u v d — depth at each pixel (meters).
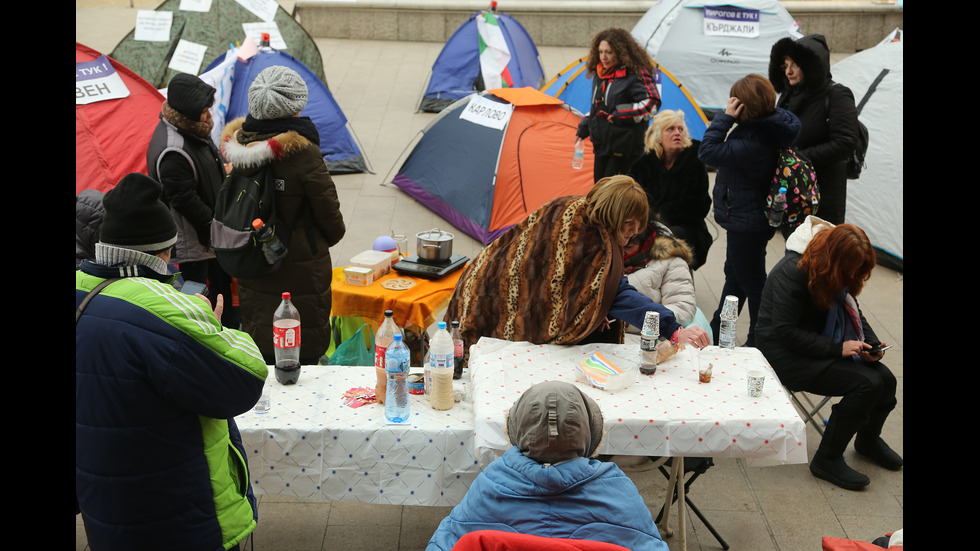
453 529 2.49
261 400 3.46
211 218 5.12
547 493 2.42
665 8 10.73
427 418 3.47
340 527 4.02
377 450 3.38
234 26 10.98
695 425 3.37
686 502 3.91
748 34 10.38
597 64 7.07
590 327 3.83
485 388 3.54
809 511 4.23
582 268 3.84
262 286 4.78
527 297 3.98
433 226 8.00
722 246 7.87
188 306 2.60
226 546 2.80
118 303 2.56
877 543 3.00
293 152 4.45
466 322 4.14
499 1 15.20
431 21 15.12
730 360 3.92
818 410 4.79
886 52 7.72
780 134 5.23
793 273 4.38
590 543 2.22
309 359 4.91
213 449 2.75
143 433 2.58
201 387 2.58
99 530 2.68
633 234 3.79
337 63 13.63
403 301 4.77
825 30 14.79
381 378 3.55
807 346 4.38
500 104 7.89
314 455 3.38
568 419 2.44
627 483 2.48
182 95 4.92
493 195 7.65
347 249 7.38
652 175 5.66
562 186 7.69
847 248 4.17
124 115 7.12
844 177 6.32
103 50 13.09
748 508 4.24
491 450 3.27
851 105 6.05
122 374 2.53
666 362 3.89
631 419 3.36
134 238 2.65
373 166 9.50
